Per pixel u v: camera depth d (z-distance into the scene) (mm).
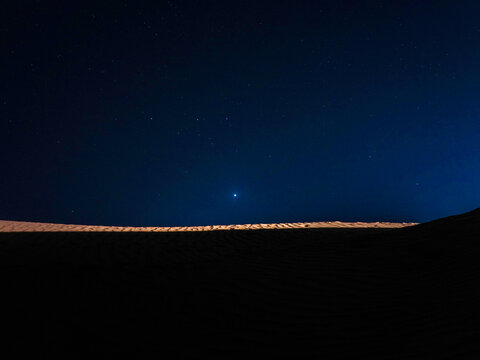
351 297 4027
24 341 2969
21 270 5402
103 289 4445
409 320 3297
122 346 2924
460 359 2496
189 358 2742
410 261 5195
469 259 4805
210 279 4887
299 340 3041
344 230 10688
